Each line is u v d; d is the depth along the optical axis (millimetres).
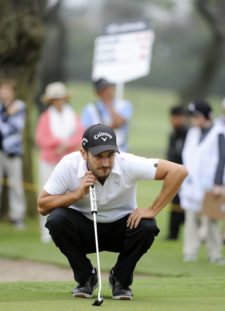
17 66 46656
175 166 20594
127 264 20906
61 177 20641
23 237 41312
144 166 20453
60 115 39562
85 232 21125
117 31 42469
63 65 119875
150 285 24344
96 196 20578
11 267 33719
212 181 33344
